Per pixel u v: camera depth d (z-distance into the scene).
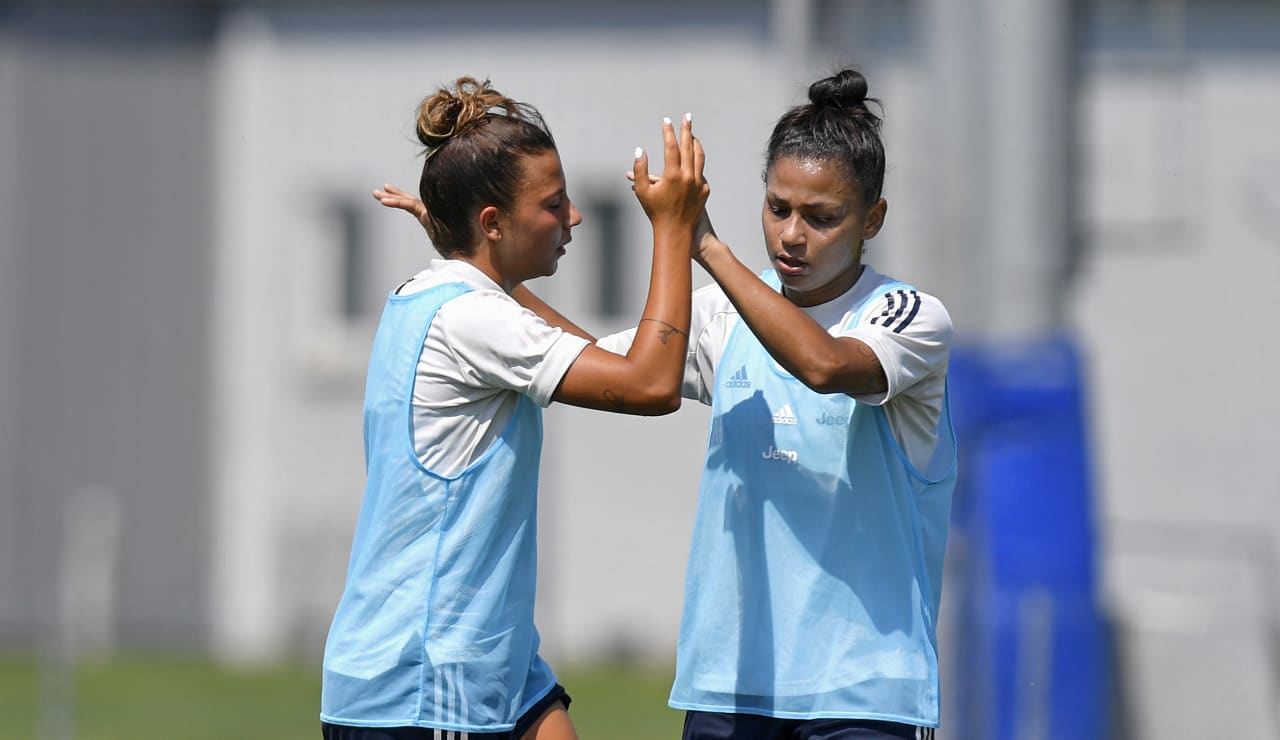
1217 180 46.94
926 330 14.01
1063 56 24.88
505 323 13.92
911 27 40.62
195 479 56.06
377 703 14.05
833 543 14.34
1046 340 24.61
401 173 54.44
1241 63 47.16
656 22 51.94
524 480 14.34
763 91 50.72
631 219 52.50
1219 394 47.22
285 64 55.31
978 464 24.58
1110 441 47.78
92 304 56.25
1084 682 24.39
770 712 14.39
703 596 14.73
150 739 35.31
